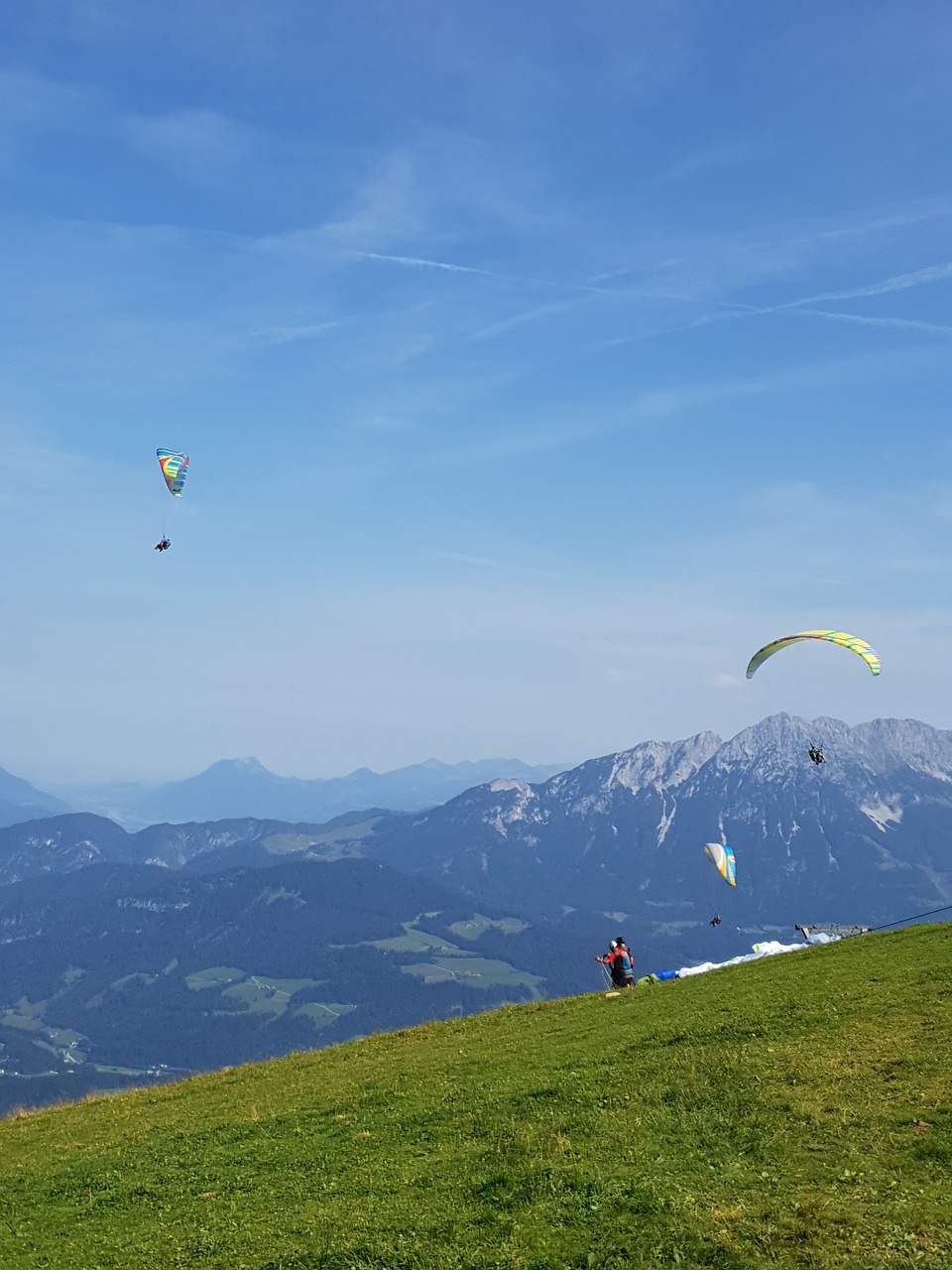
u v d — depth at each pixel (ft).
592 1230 55.88
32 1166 88.89
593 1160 63.62
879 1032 79.41
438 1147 72.74
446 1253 56.08
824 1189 56.24
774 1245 51.88
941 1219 51.49
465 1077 90.94
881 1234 51.26
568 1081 81.05
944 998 84.64
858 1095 67.46
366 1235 59.57
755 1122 65.82
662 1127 67.56
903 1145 59.77
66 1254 65.31
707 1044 85.35
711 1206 56.13
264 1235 62.64
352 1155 74.64
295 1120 86.69
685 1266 51.72
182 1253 62.28
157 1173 79.25
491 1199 61.52
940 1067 69.67
